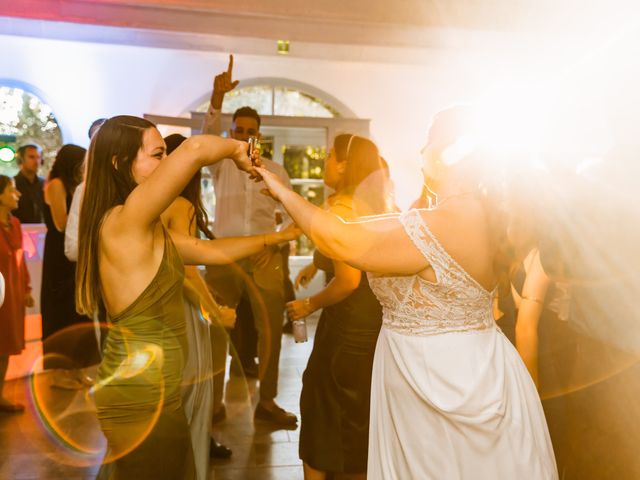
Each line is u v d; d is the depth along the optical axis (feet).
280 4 20.03
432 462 4.83
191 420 6.37
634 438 5.34
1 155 16.76
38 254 18.62
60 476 9.35
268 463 9.93
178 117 22.74
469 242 4.71
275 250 12.07
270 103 25.04
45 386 13.84
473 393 4.71
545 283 6.55
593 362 5.72
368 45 21.98
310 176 24.54
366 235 4.76
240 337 14.28
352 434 7.63
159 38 22.17
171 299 5.57
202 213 8.16
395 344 5.01
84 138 23.36
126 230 5.24
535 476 4.79
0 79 22.48
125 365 5.36
